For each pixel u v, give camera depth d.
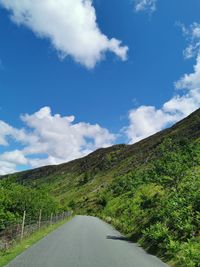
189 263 15.31
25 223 32.66
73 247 22.67
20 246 22.52
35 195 46.28
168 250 19.14
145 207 40.38
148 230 25.42
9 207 35.00
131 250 22.41
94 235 33.28
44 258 17.27
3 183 42.06
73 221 64.25
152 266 16.17
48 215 53.78
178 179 33.62
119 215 59.69
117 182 129.62
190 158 39.44
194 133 187.25
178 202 26.81
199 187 28.33
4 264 15.25
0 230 28.27
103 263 16.38
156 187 51.28
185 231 21.64
